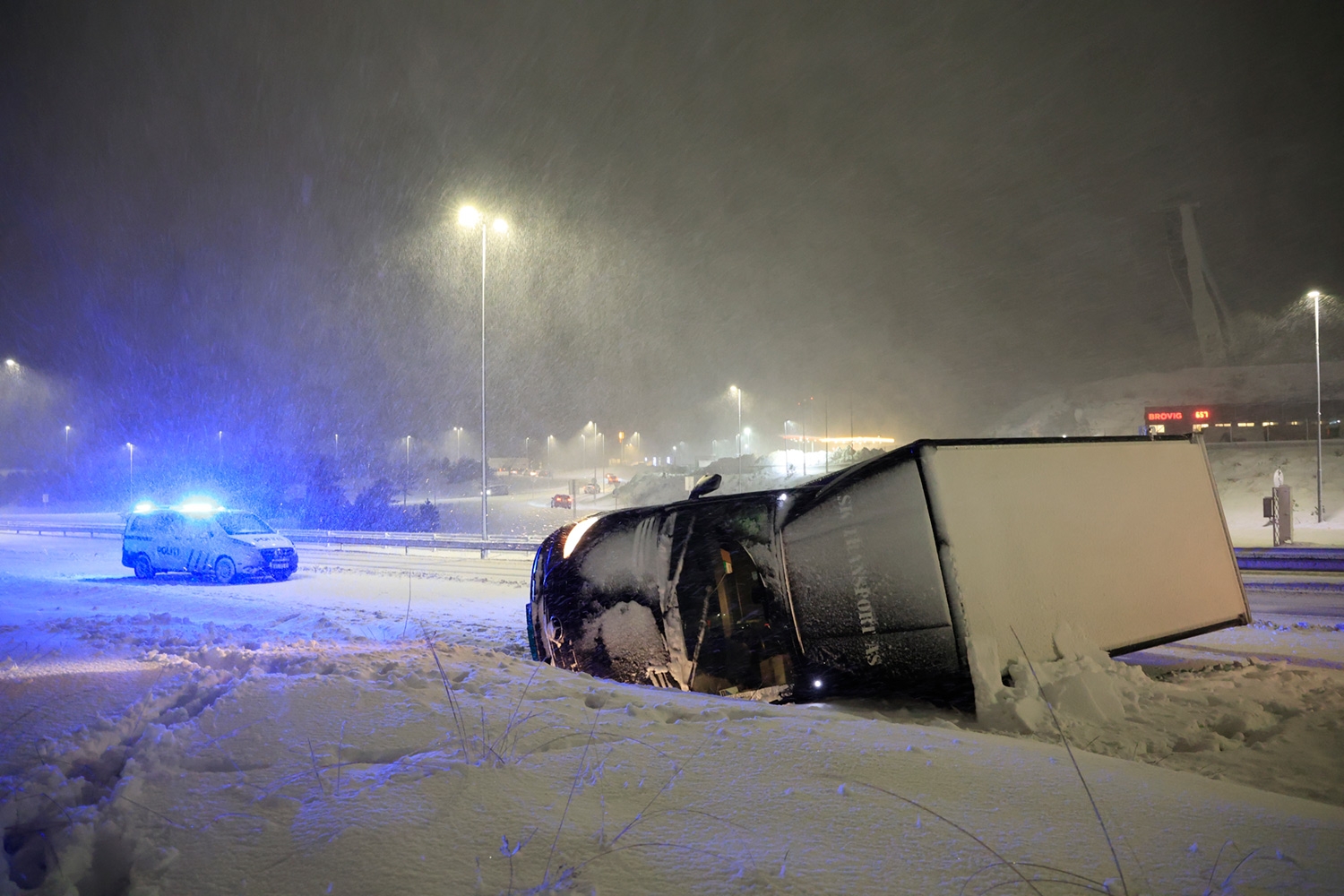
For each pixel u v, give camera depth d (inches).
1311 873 99.6
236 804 117.6
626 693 193.3
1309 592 551.5
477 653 251.1
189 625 343.9
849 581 218.4
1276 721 208.1
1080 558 234.2
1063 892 93.9
